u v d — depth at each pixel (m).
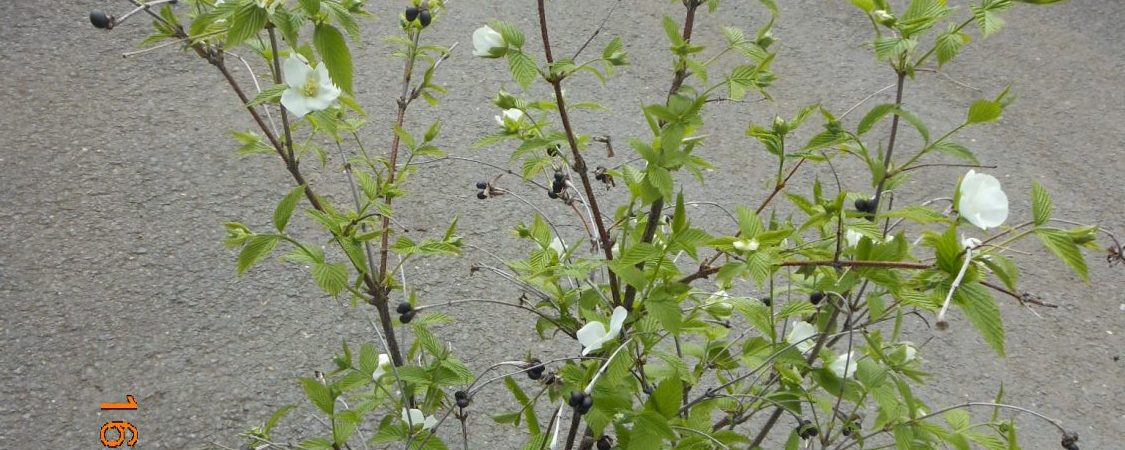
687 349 2.36
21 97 5.58
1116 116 6.25
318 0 1.79
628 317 2.07
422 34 6.37
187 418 3.86
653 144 2.07
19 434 3.74
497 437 3.86
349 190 5.11
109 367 4.05
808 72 6.41
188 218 4.84
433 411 2.47
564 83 6.07
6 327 4.17
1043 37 7.02
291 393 3.99
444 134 5.56
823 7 7.12
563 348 4.29
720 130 5.80
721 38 6.68
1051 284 4.89
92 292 4.39
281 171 5.20
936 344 4.46
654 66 6.30
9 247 4.58
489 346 4.27
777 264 1.96
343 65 1.89
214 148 5.32
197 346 4.17
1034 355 4.46
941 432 2.09
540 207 5.07
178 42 2.08
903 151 5.84
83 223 4.76
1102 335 4.61
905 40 1.87
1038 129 6.09
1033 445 4.03
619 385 2.04
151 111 5.56
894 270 1.93
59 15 6.31
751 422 3.92
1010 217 5.36
